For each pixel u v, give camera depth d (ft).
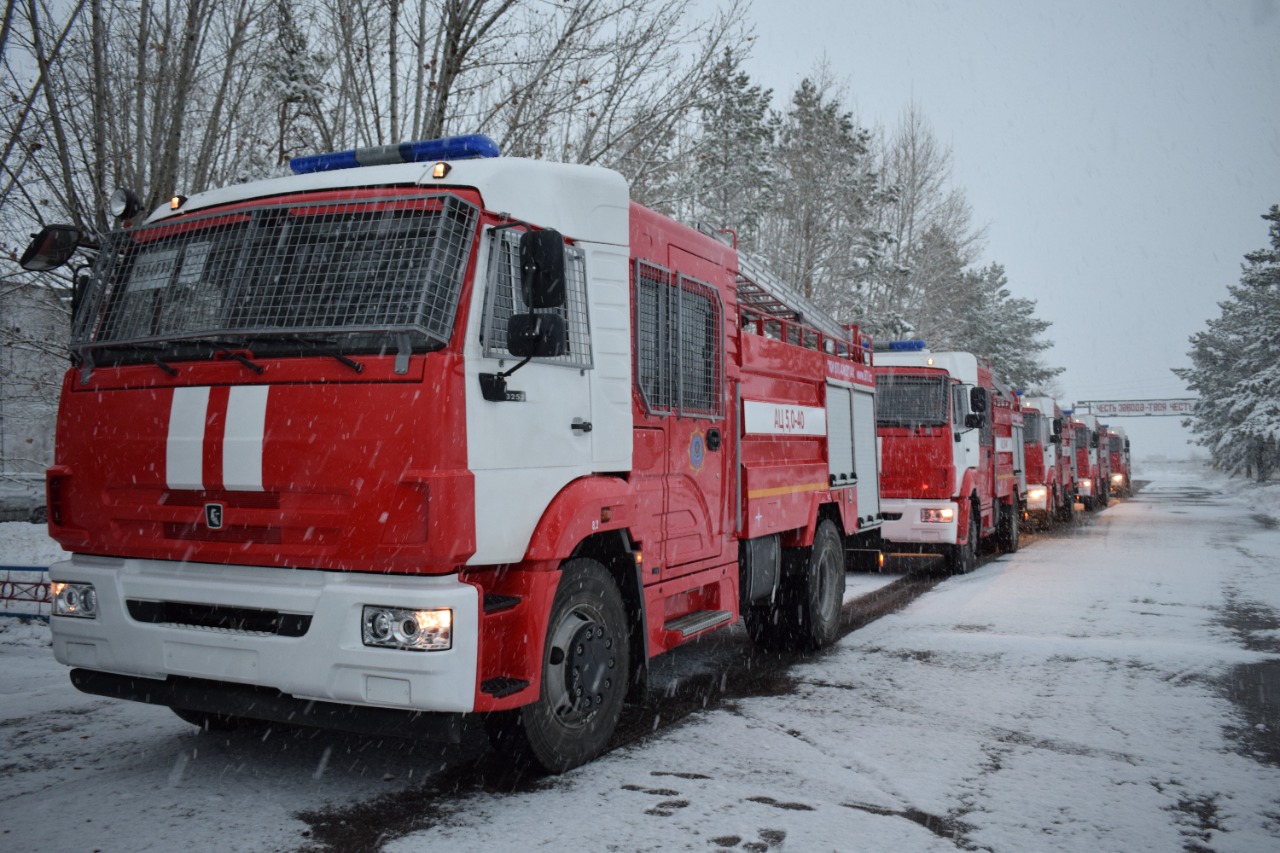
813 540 27.58
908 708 20.88
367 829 13.67
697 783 15.80
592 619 16.76
